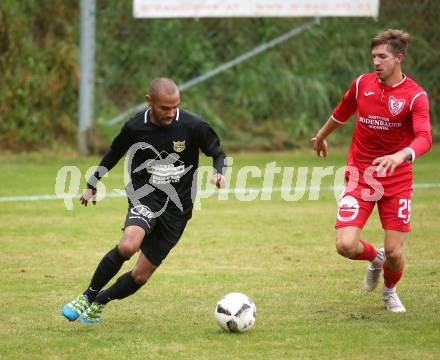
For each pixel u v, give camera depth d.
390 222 17.08
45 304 17.86
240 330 15.68
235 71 46.97
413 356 14.24
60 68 43.75
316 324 16.42
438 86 48.00
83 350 14.62
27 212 28.64
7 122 42.72
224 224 27.16
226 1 40.44
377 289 19.48
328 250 23.64
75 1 45.56
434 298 18.56
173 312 17.39
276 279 20.34
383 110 16.92
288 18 46.91
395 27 47.62
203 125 16.30
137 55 45.66
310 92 46.84
